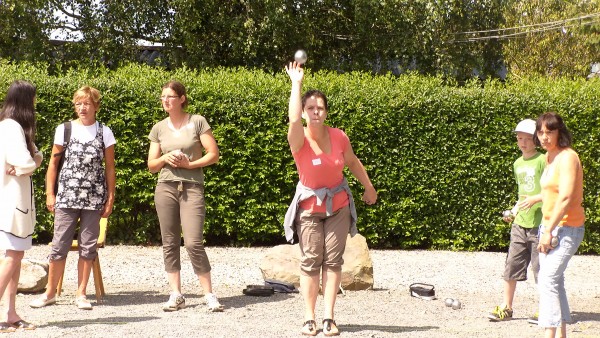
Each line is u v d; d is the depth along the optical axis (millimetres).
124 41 19203
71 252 11508
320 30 20906
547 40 22562
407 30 20359
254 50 19188
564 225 5945
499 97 13008
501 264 11672
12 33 18906
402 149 13016
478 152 13039
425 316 7562
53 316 7062
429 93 13086
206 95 12625
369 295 8758
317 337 6195
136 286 9203
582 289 9641
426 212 13180
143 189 12711
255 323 6867
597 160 13062
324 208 6145
